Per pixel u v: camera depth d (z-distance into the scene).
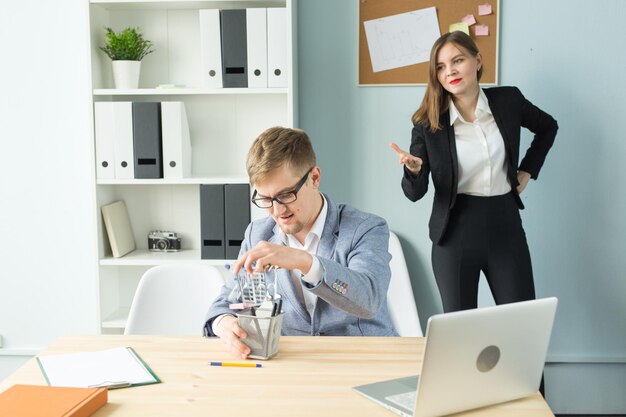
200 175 3.02
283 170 1.60
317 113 3.04
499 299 2.71
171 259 2.87
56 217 3.17
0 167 3.16
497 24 2.92
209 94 3.02
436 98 2.60
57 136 3.13
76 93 3.10
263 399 1.34
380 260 1.72
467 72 2.53
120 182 2.82
